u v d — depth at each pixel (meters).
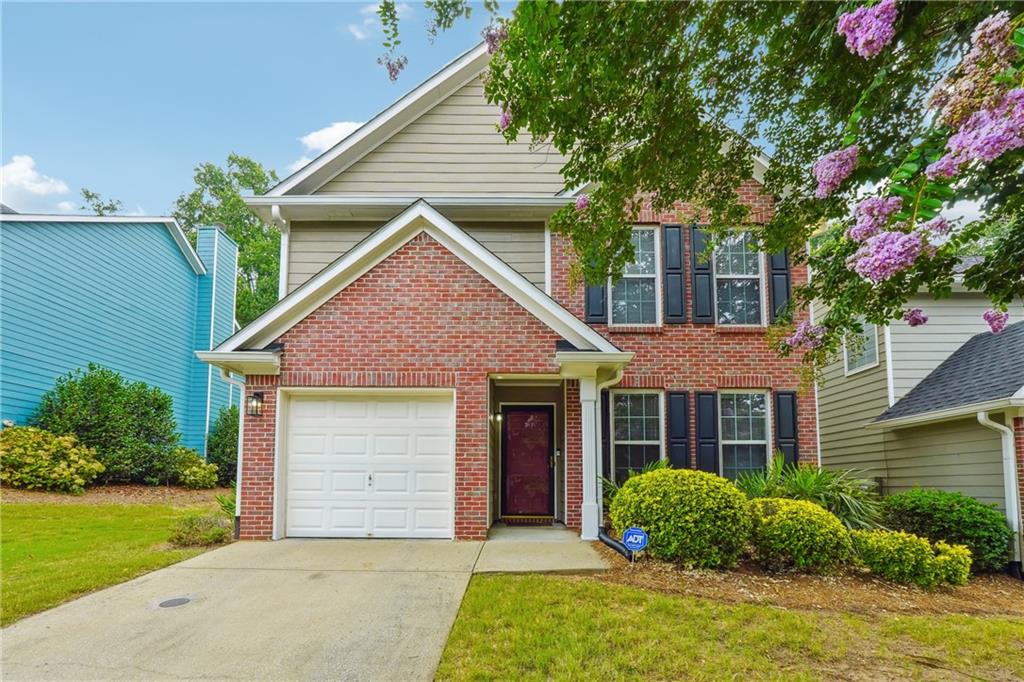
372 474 8.88
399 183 11.41
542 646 4.70
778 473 8.97
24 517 10.27
